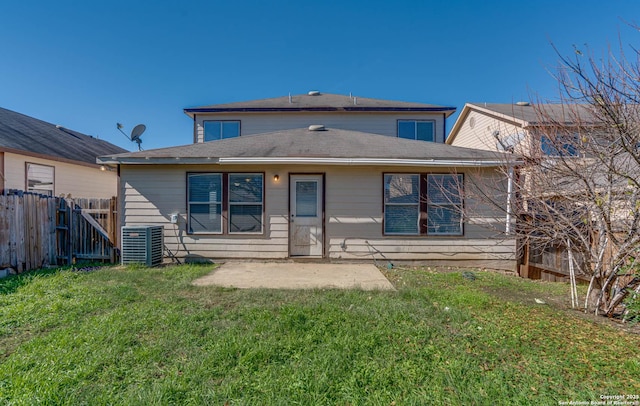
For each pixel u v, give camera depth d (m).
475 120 14.67
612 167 3.43
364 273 6.02
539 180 4.31
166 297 4.30
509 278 6.05
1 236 5.58
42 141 11.55
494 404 2.09
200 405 2.06
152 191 7.09
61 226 6.87
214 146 7.59
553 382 2.34
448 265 7.06
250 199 7.18
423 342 2.95
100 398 2.10
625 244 3.62
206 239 7.13
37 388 2.17
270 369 2.47
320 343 2.90
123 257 6.59
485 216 6.57
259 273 5.93
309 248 7.23
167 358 2.63
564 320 3.60
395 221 7.15
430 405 2.09
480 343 2.95
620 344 2.96
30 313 3.60
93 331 3.09
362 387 2.26
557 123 4.05
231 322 3.39
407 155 6.76
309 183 7.22
